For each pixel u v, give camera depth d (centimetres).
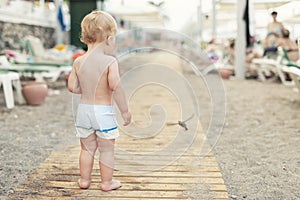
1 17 864
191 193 233
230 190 244
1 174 271
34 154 320
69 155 310
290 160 307
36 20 1099
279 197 234
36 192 234
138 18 1720
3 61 615
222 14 1609
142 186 243
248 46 1038
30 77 763
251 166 292
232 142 362
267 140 371
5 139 370
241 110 528
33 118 472
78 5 1313
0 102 587
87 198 225
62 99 623
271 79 936
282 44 888
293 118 478
